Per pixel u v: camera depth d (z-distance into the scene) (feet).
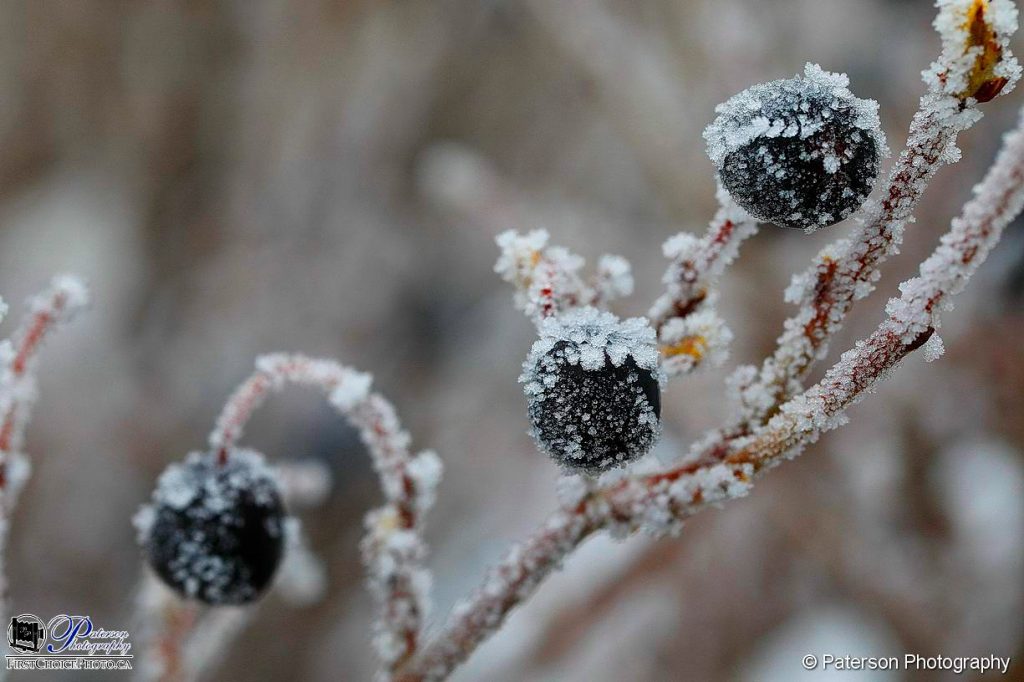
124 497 1.63
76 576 1.57
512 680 1.05
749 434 0.53
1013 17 0.50
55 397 1.66
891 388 0.98
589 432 0.51
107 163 1.74
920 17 1.06
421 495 0.57
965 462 0.98
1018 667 0.86
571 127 1.52
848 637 1.07
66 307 0.59
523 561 0.54
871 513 0.99
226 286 1.71
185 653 0.62
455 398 1.64
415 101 1.60
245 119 1.65
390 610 0.57
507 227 1.22
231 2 1.60
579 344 0.51
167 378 1.70
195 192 1.73
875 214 0.53
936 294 0.51
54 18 1.63
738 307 0.99
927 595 0.93
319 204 1.68
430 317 1.69
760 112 0.50
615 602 1.05
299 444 1.51
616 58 1.08
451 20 1.56
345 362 1.68
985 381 0.95
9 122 1.69
